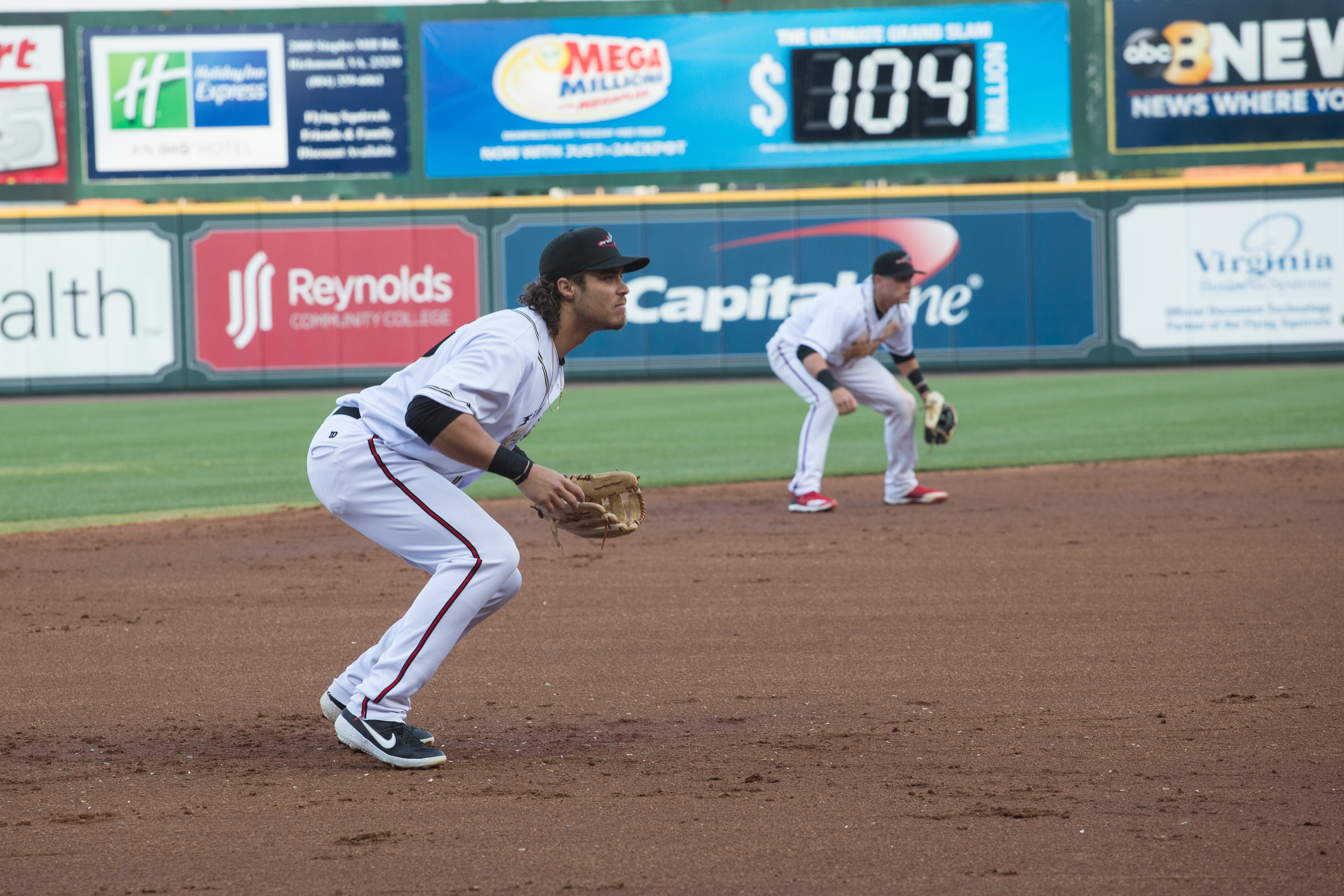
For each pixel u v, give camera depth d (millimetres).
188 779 12836
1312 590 21406
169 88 77750
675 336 79312
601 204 78750
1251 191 76188
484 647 18875
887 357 79250
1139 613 20109
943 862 10203
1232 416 52719
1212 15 76625
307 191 78812
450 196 79375
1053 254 77938
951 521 30328
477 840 10922
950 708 15094
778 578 23891
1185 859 10156
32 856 10648
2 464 45188
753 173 78750
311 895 9750
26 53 77188
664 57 78312
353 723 13328
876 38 77688
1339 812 11180
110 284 78000
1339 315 76312
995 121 78000
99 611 22016
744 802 11820
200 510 34500
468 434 12500
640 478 39438
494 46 78438
